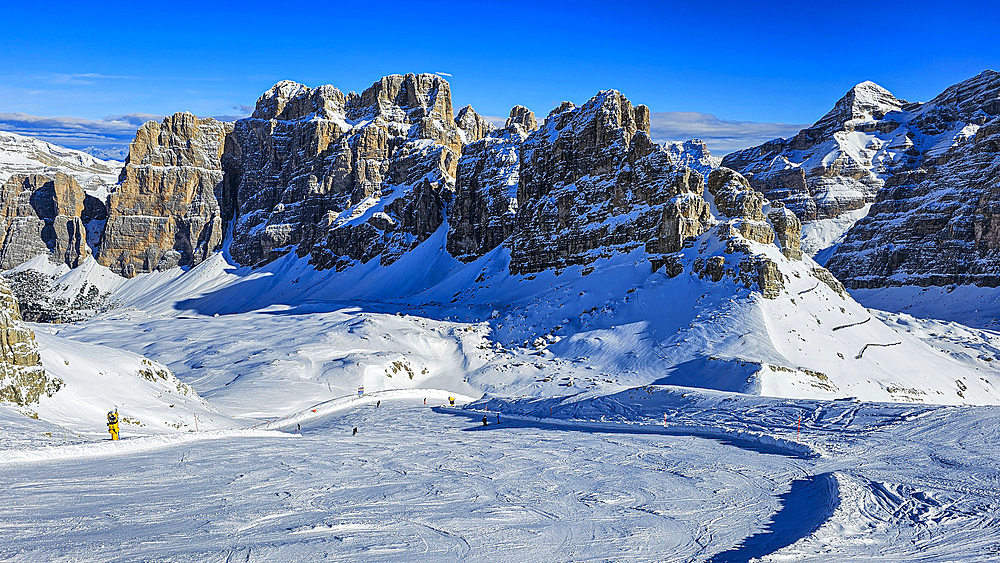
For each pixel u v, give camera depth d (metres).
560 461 47.81
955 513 30.98
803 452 48.72
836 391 109.81
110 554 23.70
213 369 125.31
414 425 77.69
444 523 30.03
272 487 36.69
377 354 130.25
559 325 152.75
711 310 138.25
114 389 67.38
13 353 54.78
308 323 172.00
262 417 88.56
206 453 47.31
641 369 121.44
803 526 30.08
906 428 53.31
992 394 127.50
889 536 27.92
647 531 29.44
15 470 37.38
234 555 24.20
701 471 43.34
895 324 163.62
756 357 117.88
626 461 47.56
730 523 30.94
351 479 40.06
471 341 149.62
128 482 36.03
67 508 29.86
